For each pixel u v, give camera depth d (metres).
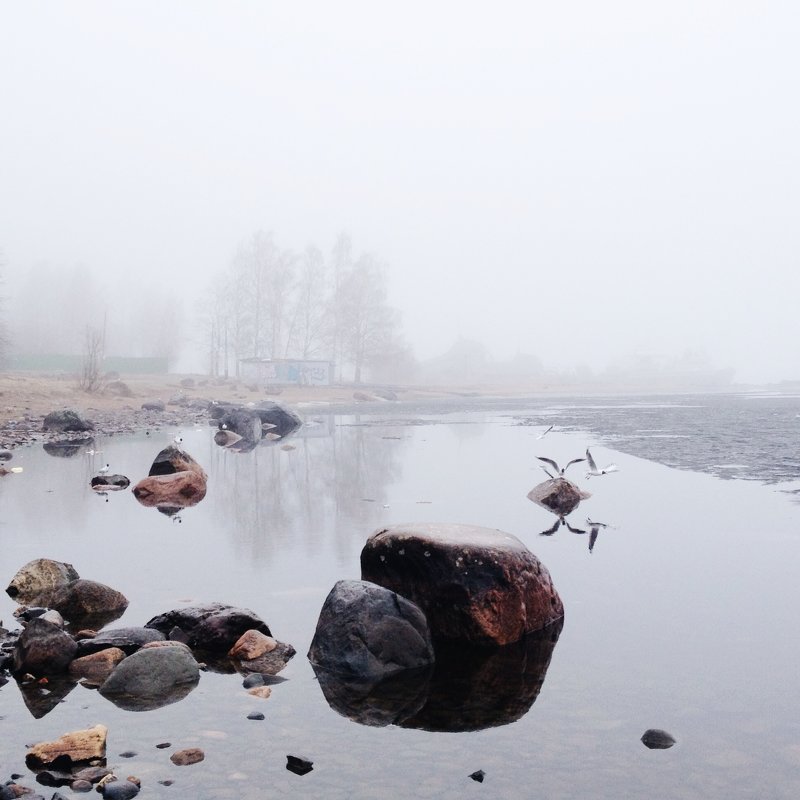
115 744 3.91
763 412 39.03
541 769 3.63
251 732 4.07
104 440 22.77
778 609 6.16
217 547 8.57
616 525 9.77
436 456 18.83
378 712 4.35
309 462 17.64
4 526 9.81
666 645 5.40
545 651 5.38
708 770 3.62
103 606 6.27
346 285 78.94
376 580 6.32
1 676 4.95
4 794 3.29
